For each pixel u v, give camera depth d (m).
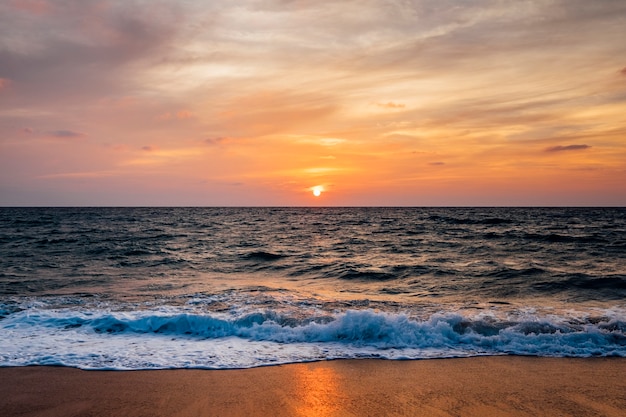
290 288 13.90
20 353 7.02
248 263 20.80
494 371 6.34
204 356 6.98
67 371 6.23
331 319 8.80
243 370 6.35
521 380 5.96
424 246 27.50
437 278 15.72
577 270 16.81
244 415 4.84
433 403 5.18
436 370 6.38
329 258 22.36
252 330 8.30
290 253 24.47
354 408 5.04
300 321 8.71
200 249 26.81
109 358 6.82
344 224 58.19
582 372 6.27
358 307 10.60
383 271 17.36
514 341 7.65
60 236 34.88
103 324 8.70
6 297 11.84
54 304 10.83
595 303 11.29
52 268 18.41
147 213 112.06
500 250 24.45
